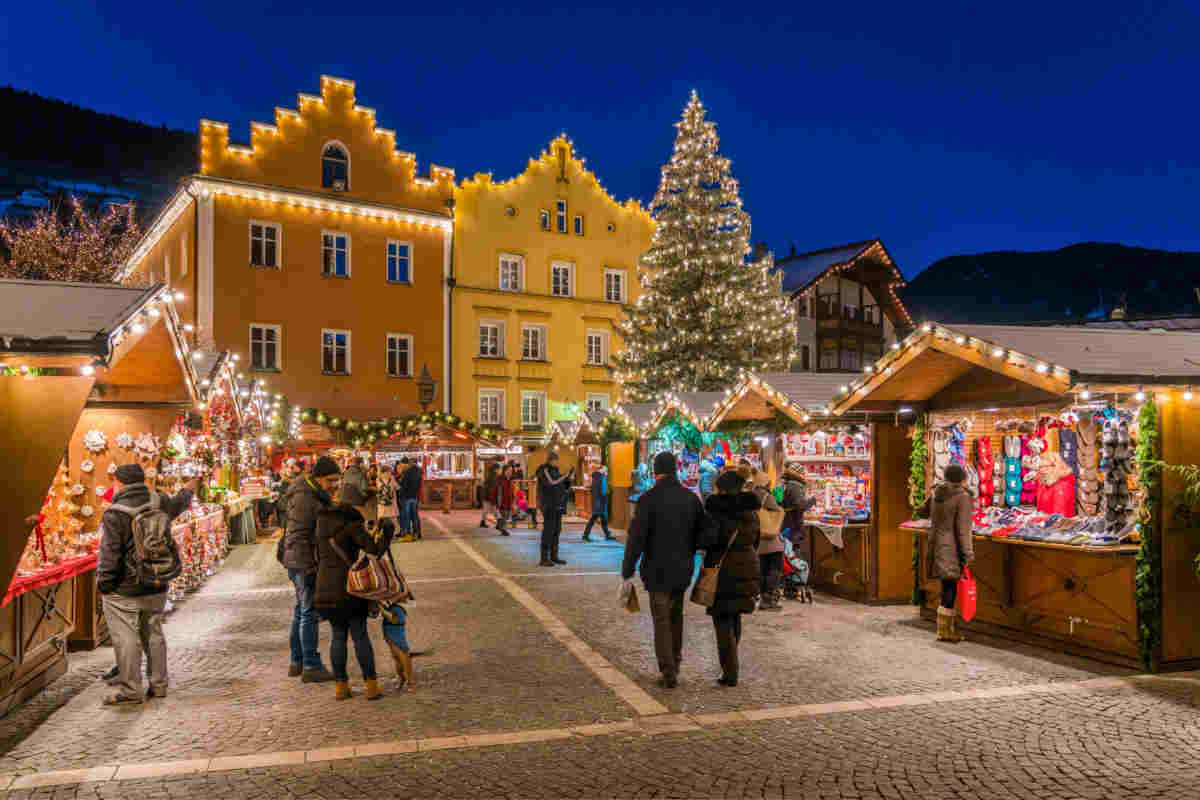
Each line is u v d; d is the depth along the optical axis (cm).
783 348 3056
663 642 677
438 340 3316
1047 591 814
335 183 3117
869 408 1012
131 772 495
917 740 553
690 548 694
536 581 1215
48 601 688
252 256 2975
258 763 509
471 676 705
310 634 690
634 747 538
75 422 564
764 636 864
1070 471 841
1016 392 867
